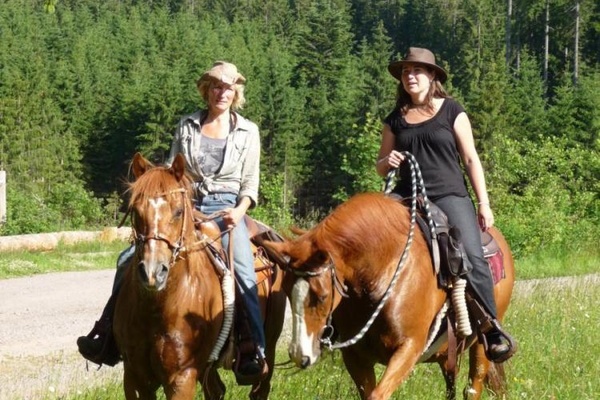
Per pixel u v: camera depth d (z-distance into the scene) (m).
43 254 22.55
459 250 6.13
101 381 8.33
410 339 5.86
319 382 7.54
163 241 5.41
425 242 6.15
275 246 5.47
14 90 78.88
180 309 5.78
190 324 5.83
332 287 5.43
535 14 96.81
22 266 19.97
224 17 134.25
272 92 84.00
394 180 6.95
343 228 5.75
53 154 77.50
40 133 78.00
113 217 39.34
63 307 14.57
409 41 122.12
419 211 6.32
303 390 7.38
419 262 6.00
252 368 6.32
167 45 108.31
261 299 6.76
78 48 104.06
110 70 102.25
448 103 6.61
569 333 10.24
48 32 109.31
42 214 29.89
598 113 68.12
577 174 31.80
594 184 30.84
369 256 5.79
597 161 31.16
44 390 8.21
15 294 16.02
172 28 115.75
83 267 21.19
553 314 11.73
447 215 6.44
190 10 139.12
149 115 84.12
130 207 5.50
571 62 93.38
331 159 81.25
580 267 23.42
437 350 6.43
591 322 11.28
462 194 6.56
